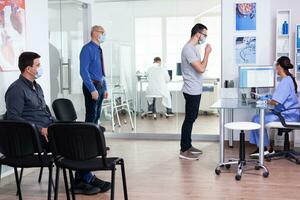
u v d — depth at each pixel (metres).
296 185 4.04
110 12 6.86
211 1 6.45
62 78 6.27
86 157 2.95
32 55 3.72
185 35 6.60
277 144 5.96
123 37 6.85
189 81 5.16
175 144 6.30
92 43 4.91
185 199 3.66
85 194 3.85
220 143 4.63
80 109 6.79
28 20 4.48
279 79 5.68
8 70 4.12
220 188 3.97
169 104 6.75
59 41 6.18
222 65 6.11
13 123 3.09
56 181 3.18
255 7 5.96
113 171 3.06
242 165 4.51
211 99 6.51
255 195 3.74
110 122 6.98
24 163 3.27
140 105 6.87
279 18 5.93
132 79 6.88
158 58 6.73
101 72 5.05
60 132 2.93
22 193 3.93
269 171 4.57
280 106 5.03
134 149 5.95
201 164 4.97
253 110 6.01
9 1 4.11
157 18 6.70
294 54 5.95
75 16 6.59
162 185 4.11
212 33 6.45
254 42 6.00
